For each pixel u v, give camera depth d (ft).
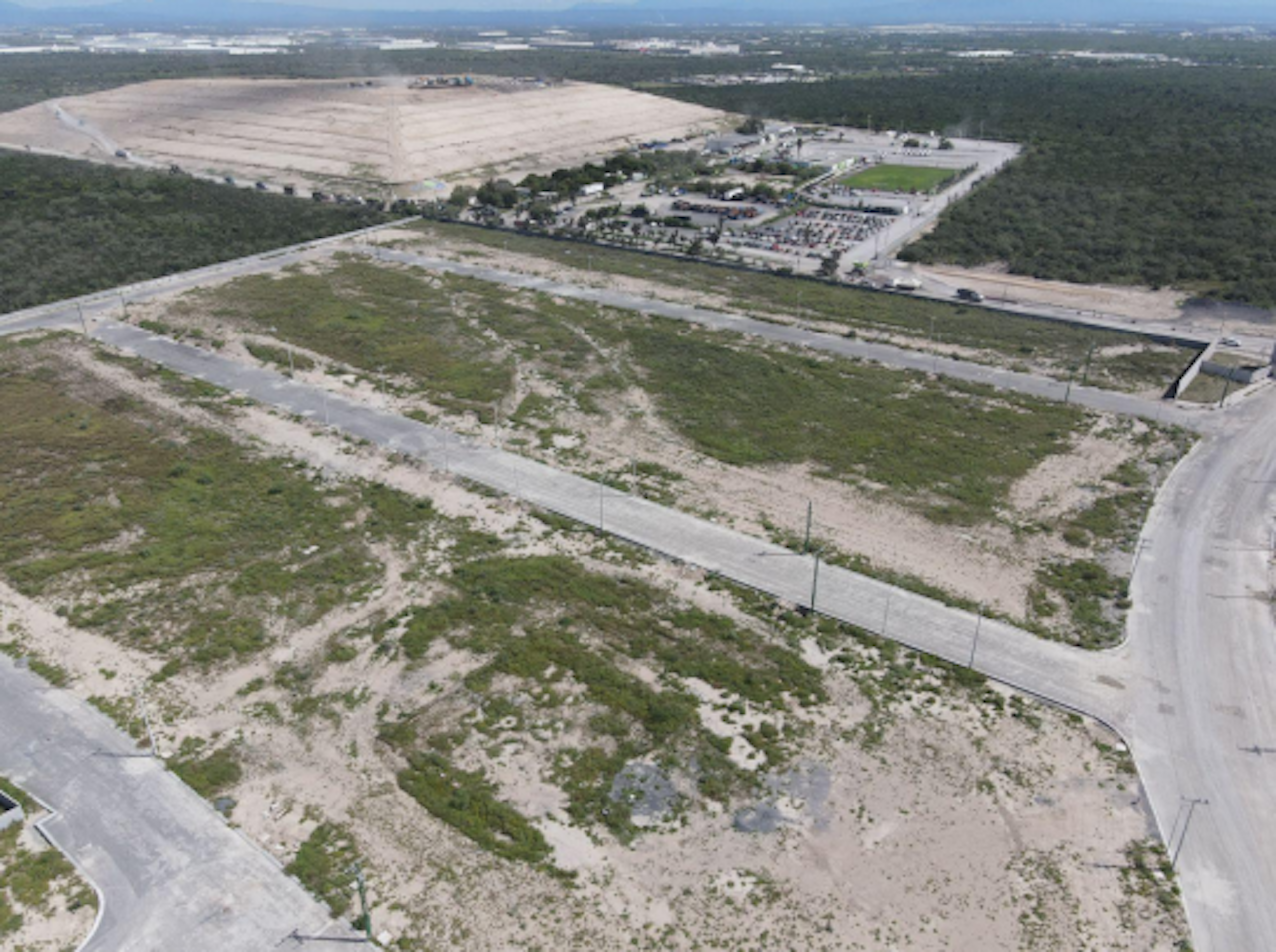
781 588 182.50
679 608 177.47
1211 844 127.13
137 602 179.83
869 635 169.17
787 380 279.08
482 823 131.13
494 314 333.83
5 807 133.08
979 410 259.19
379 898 119.65
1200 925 115.96
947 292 364.38
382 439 243.81
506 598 180.14
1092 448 238.07
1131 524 204.03
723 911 118.11
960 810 132.77
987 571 188.03
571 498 215.31
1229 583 183.42
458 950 112.57
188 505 213.87
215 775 138.72
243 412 258.57
